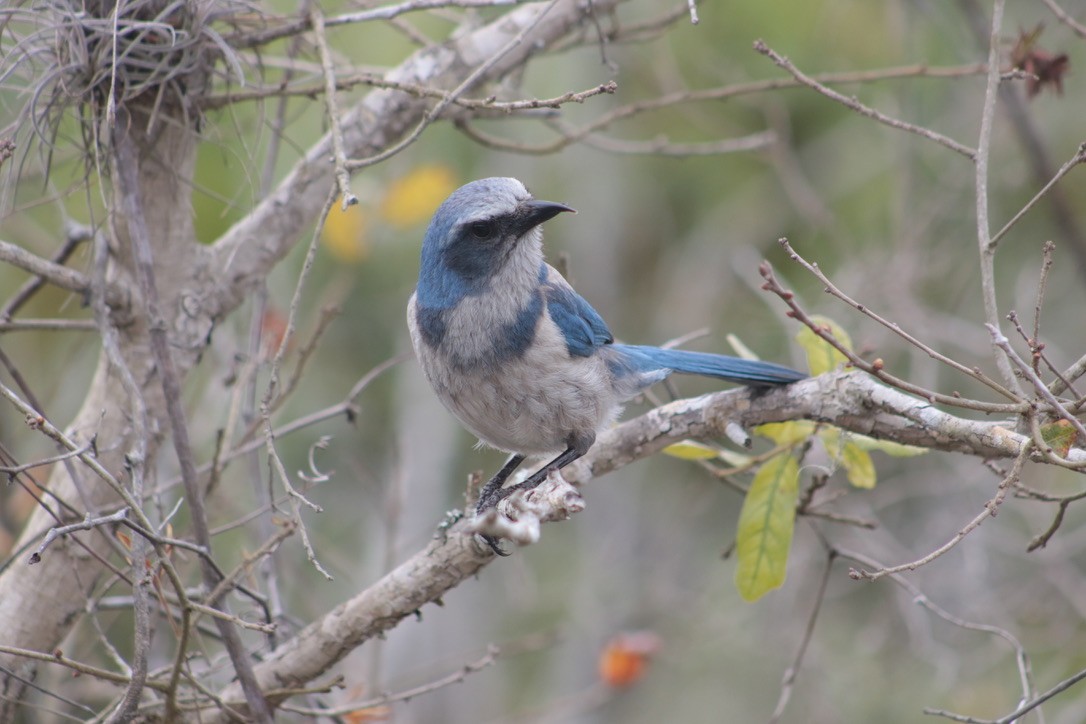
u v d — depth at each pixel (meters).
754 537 8.59
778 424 8.62
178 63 8.34
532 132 16.88
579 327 9.05
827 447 8.43
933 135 7.75
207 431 11.77
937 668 12.65
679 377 15.96
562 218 17.44
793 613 13.79
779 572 8.54
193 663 10.70
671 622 14.95
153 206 8.82
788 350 14.91
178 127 8.70
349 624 8.32
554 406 8.96
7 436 11.04
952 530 13.03
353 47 14.11
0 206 8.41
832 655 13.75
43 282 9.02
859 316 13.21
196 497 7.82
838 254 15.03
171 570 6.82
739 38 15.21
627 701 15.55
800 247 15.70
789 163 14.32
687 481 16.73
